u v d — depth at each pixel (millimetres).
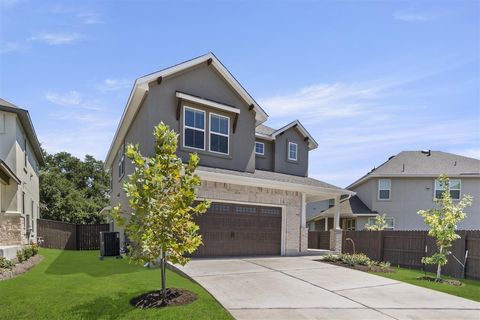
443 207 10969
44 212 30703
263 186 13586
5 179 13328
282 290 7688
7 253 9969
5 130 14422
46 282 7855
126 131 15523
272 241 14102
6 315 5516
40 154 20672
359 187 27797
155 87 12172
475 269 11219
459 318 6215
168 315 5609
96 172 39812
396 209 24641
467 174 23422
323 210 31141
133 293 6891
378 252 14938
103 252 12602
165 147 6582
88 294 6766
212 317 5598
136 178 6379
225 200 12711
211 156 13391
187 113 12906
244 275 9094
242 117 14711
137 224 6289
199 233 12102
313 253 15195
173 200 6336
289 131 18922
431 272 12555
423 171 24469
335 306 6625
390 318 6051
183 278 8750
